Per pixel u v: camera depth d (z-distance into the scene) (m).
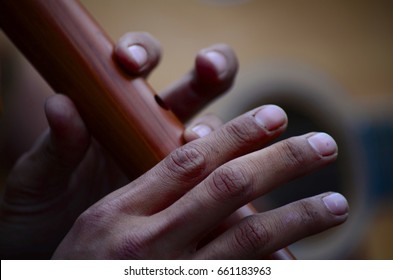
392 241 1.16
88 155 0.58
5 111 0.87
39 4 0.44
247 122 0.42
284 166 0.41
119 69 0.45
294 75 1.17
